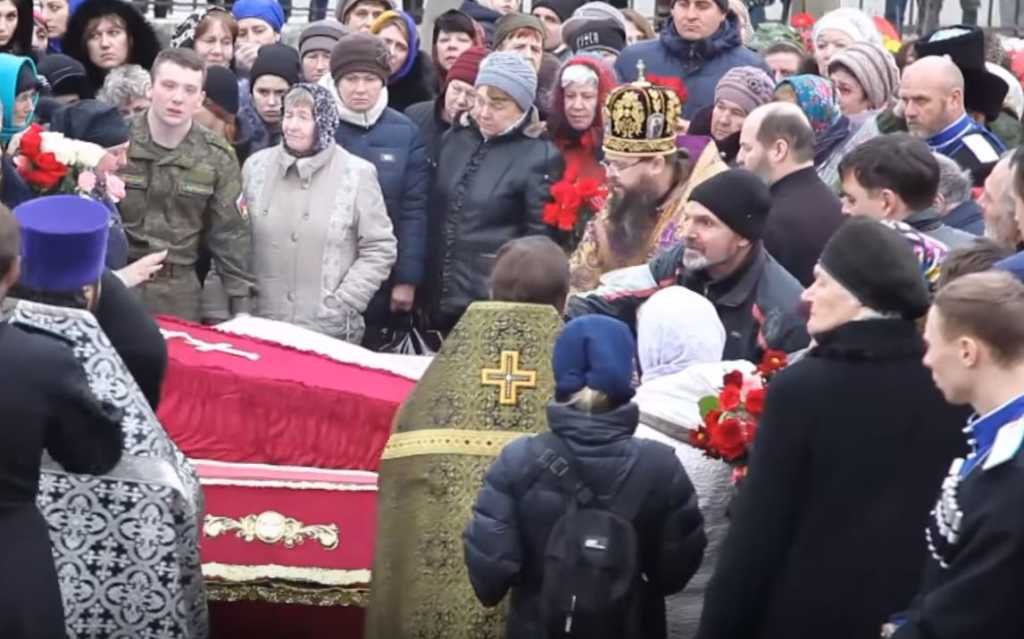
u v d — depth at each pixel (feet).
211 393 26.08
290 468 25.98
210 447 26.05
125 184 33.81
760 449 19.80
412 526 22.62
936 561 17.53
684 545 20.83
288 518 25.43
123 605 22.34
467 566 21.27
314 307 34.73
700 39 39.73
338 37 40.24
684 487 20.83
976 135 32.24
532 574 20.98
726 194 25.02
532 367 22.80
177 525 22.47
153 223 33.96
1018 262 20.45
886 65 37.96
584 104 34.94
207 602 25.00
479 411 22.75
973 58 35.99
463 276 35.55
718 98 35.42
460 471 22.58
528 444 21.01
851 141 34.88
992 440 17.35
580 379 20.89
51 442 20.94
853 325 19.65
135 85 37.22
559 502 20.71
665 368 23.43
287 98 34.78
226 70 37.27
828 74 39.29
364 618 25.66
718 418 21.79
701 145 30.40
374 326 36.24
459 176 35.63
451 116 36.32
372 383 26.66
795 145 28.35
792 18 56.08
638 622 20.74
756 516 19.70
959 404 18.90
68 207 22.29
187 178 33.99
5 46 37.83
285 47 38.32
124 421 22.22
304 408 25.96
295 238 34.65
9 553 20.29
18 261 20.70
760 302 25.17
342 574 25.32
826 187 28.50
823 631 19.62
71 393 20.71
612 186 28.66
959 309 17.43
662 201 28.50
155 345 23.26
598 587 20.34
